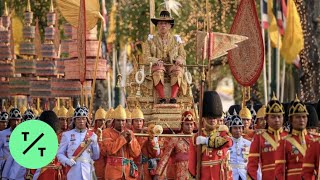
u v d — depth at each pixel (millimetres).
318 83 52656
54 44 42688
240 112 30141
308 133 21938
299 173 21562
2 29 45031
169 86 31562
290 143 21656
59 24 53156
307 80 52656
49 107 43688
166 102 31344
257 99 57219
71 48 36312
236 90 62531
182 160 27750
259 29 31734
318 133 23234
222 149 23828
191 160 23797
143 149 28609
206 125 24062
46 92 40750
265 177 22547
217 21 59562
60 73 41094
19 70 43438
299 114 21609
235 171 26750
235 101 62375
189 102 31688
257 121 29125
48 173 27312
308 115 23234
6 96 44156
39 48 45188
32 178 28766
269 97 56656
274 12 50188
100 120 30266
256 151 22703
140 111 29594
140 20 59719
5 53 44812
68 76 36125
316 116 23672
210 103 23969
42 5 56906
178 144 27844
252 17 31906
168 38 32344
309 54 52594
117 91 57656
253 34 31953
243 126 28031
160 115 30578
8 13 51094
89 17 32969
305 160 20703
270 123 22656
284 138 21781
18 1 56688
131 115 29562
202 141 23562
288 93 57906
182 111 30703
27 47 44125
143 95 31578
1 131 30406
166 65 31859
